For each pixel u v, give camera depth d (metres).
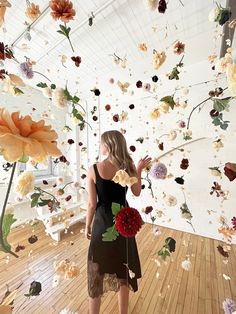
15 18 1.85
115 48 2.46
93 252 1.31
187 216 1.78
